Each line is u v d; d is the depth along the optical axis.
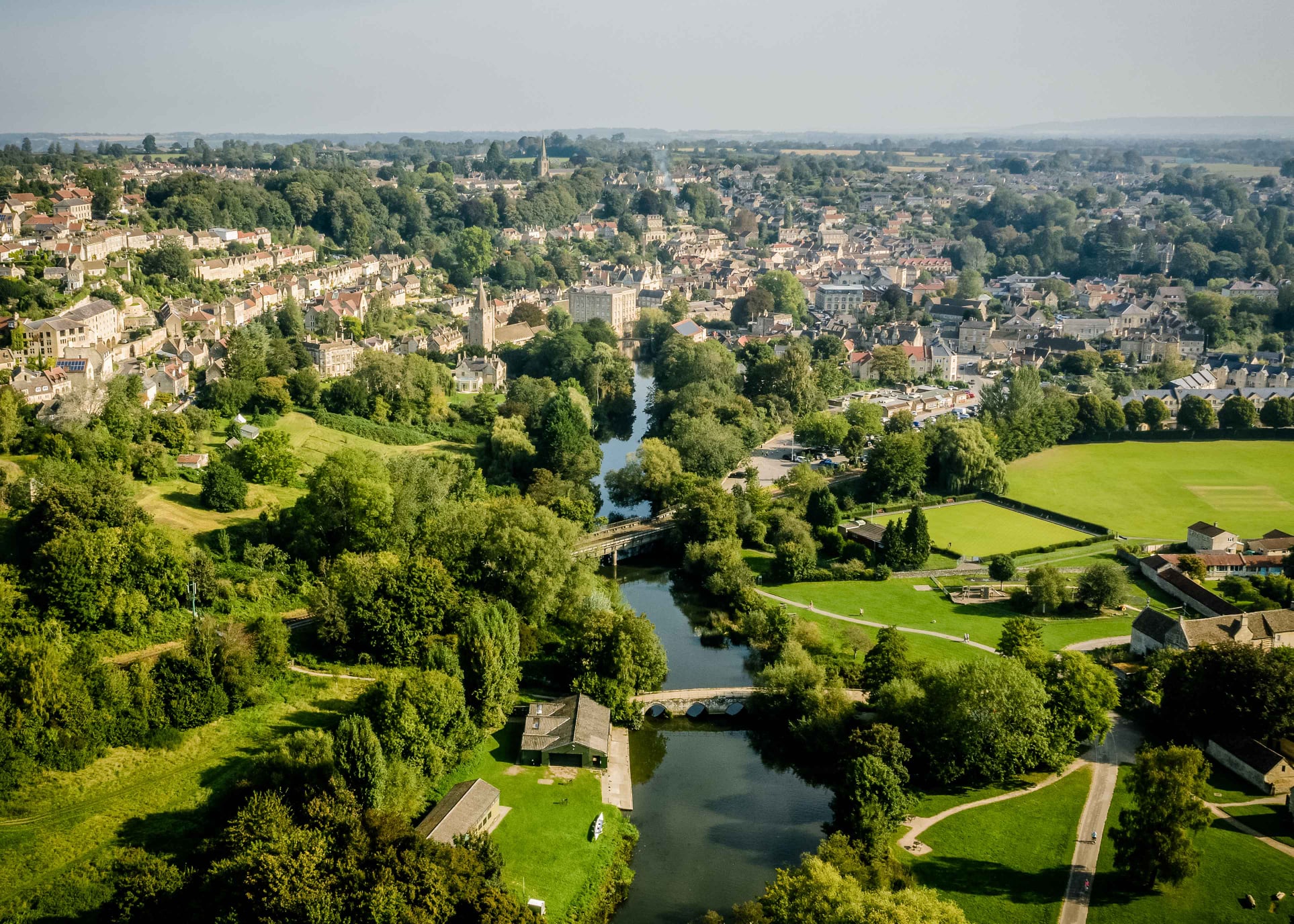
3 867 190.12
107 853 194.50
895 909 167.88
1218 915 194.88
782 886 182.62
